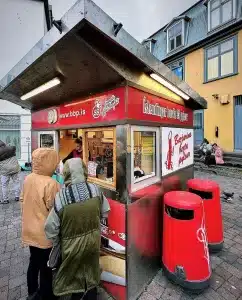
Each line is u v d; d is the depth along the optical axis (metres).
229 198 5.18
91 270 1.82
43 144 3.67
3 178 5.08
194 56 11.75
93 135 2.64
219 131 10.62
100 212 1.90
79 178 1.78
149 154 2.62
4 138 9.38
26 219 2.01
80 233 1.71
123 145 2.08
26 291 2.34
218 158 9.26
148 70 2.17
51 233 1.68
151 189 2.50
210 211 2.96
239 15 9.47
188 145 3.57
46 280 2.01
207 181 3.22
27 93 3.02
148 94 2.40
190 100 3.35
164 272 2.46
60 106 3.11
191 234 2.22
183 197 2.39
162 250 2.66
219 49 10.48
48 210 1.97
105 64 1.81
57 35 1.57
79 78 2.21
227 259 2.88
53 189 1.98
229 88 10.10
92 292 1.91
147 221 2.42
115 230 2.15
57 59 1.88
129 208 2.08
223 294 2.27
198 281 2.21
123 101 2.06
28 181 2.03
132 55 1.82
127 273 2.08
